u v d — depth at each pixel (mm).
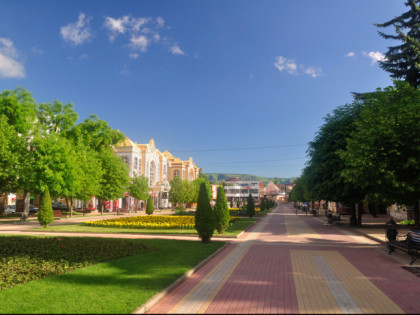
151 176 63812
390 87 14648
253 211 32750
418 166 11711
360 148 12781
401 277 7250
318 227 21438
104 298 5309
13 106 28859
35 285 6098
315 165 21531
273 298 5652
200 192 13047
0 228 20594
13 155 24328
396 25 23766
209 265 8523
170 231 17375
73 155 29141
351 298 5672
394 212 31781
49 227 20438
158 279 6566
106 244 11703
